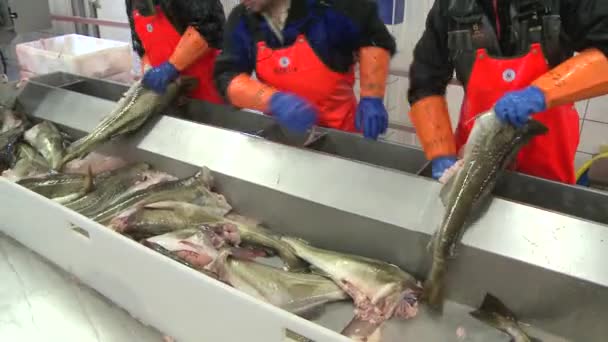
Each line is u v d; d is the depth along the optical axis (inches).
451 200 52.2
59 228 64.6
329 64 75.9
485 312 52.4
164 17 90.1
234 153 70.9
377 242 58.6
